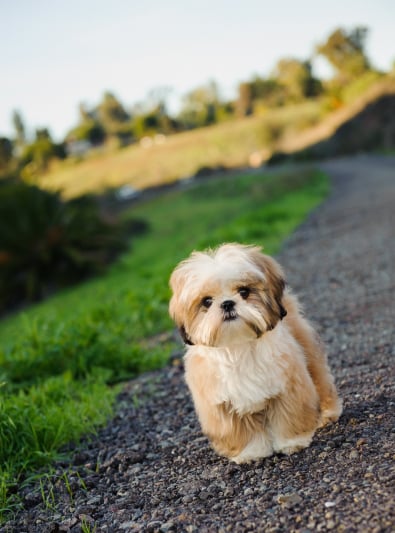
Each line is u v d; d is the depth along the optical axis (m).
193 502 1.30
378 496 1.17
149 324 2.59
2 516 1.38
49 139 31.70
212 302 1.29
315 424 1.35
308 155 20.59
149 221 10.75
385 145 19.73
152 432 1.62
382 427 1.38
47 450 1.59
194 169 23.70
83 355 2.09
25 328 2.86
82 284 6.16
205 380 1.32
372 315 2.12
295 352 1.33
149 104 40.69
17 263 6.23
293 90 35.00
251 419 1.34
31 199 6.48
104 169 26.55
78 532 1.29
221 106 38.12
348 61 31.62
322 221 5.16
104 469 1.49
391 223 4.18
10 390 1.92
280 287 1.33
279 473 1.31
